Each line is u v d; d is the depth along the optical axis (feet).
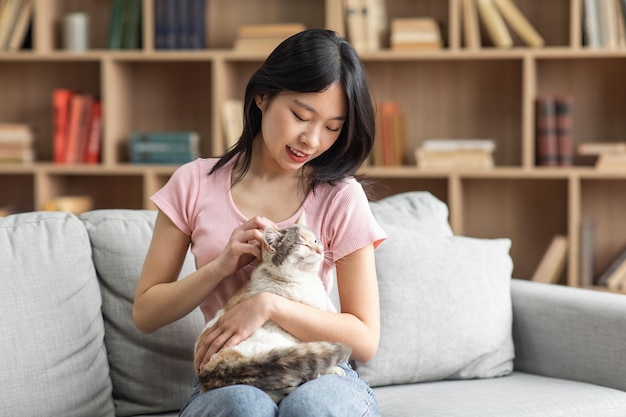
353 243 6.19
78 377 6.61
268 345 5.64
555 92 13.16
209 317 6.26
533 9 13.03
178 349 7.00
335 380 5.37
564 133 12.41
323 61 5.80
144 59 12.82
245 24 13.55
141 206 13.85
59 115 13.02
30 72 13.85
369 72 13.47
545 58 13.10
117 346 6.98
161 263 6.33
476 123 13.32
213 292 6.22
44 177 12.97
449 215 12.57
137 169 12.82
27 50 13.44
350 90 5.90
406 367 7.55
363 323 6.07
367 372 7.43
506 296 8.04
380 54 12.43
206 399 5.22
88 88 13.79
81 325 6.69
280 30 12.67
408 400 6.92
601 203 13.19
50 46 13.28
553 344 7.85
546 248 13.33
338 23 12.58
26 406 6.34
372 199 6.82
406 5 13.23
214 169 6.42
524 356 8.11
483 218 13.46
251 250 5.85
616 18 12.16
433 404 6.74
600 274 13.19
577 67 13.07
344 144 6.20
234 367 5.41
